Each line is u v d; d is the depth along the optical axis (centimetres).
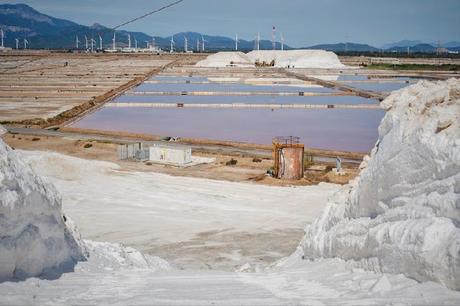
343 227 1083
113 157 4434
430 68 15975
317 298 743
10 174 878
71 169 3431
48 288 839
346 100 8644
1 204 837
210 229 2292
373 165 1030
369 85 10856
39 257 921
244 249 1988
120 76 12556
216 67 16788
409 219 815
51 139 5234
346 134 5675
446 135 823
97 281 935
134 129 5984
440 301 620
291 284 915
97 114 7081
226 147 4981
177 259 1839
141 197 2911
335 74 13925
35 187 936
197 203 2828
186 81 11638
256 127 6094
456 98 909
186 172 3884
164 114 7106
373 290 734
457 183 751
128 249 1488
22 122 6212
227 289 864
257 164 4219
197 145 5075
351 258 998
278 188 3300
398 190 909
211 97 9031
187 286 904
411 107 984
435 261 684
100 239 2094
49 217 985
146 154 4378
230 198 2988
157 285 913
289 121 6519
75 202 2714
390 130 1043
